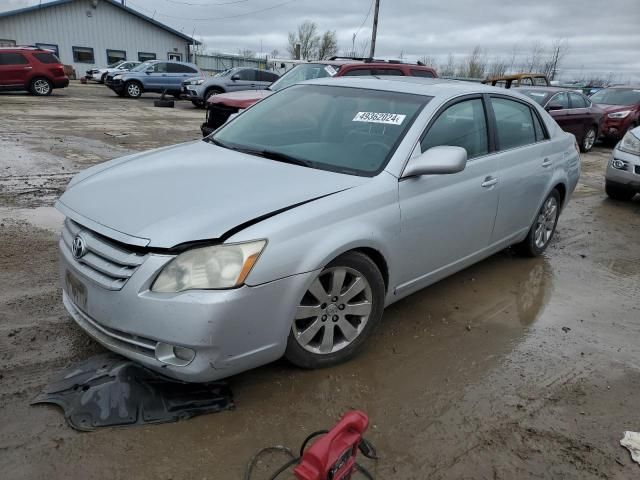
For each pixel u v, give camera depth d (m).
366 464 2.41
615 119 14.71
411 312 3.94
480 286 4.55
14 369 2.84
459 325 3.79
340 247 2.77
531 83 14.84
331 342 3.01
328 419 2.68
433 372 3.17
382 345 3.43
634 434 2.76
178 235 2.42
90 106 17.55
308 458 1.73
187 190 2.83
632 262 5.48
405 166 3.26
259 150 3.55
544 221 5.19
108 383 2.66
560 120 12.70
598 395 3.08
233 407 2.68
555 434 2.71
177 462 2.32
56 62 20.61
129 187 2.92
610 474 2.47
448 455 2.51
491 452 2.55
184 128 13.05
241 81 19.56
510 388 3.08
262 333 2.58
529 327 3.86
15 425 2.44
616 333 3.87
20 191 6.34
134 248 2.48
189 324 2.36
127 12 38.44
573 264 5.29
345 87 4.02
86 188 3.03
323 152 3.42
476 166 3.86
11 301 3.57
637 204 8.11
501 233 4.41
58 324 3.32
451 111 3.74
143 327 2.42
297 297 2.65
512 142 4.43
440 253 3.66
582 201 8.14
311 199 2.81
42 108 15.66
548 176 4.89
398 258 3.25
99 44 38.22
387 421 2.71
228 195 2.76
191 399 2.67
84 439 2.39
